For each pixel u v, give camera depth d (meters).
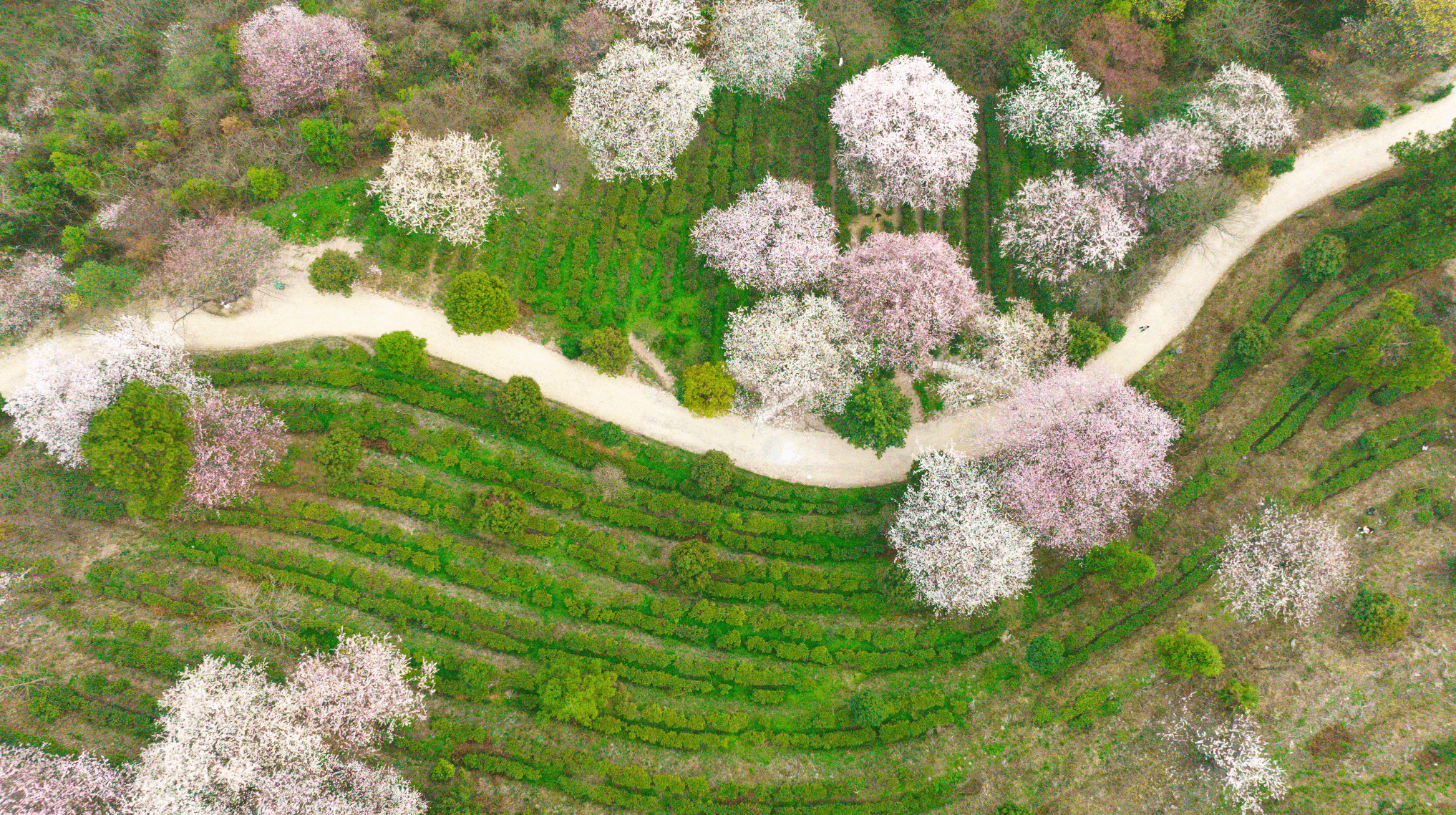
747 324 49.41
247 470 45.44
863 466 51.66
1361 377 46.69
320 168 54.88
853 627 47.09
